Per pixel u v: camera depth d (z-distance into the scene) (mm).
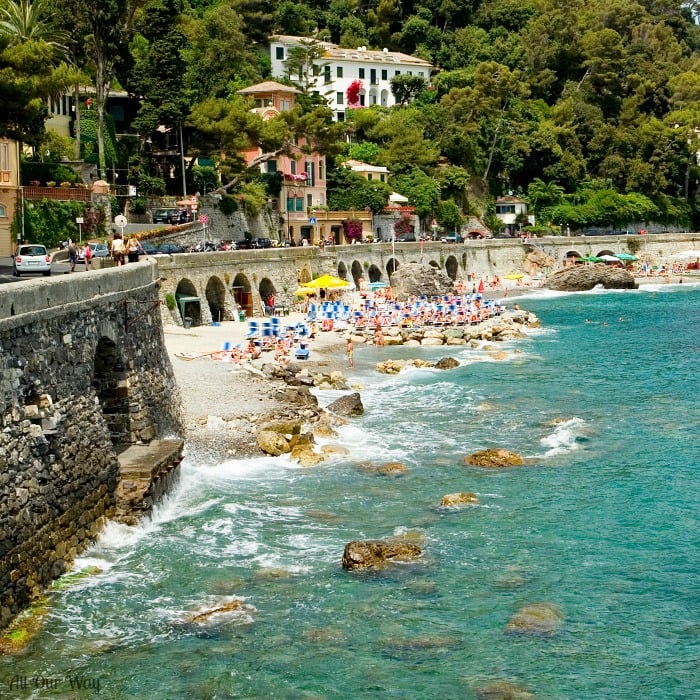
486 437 46719
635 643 25359
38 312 27062
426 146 165750
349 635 25438
